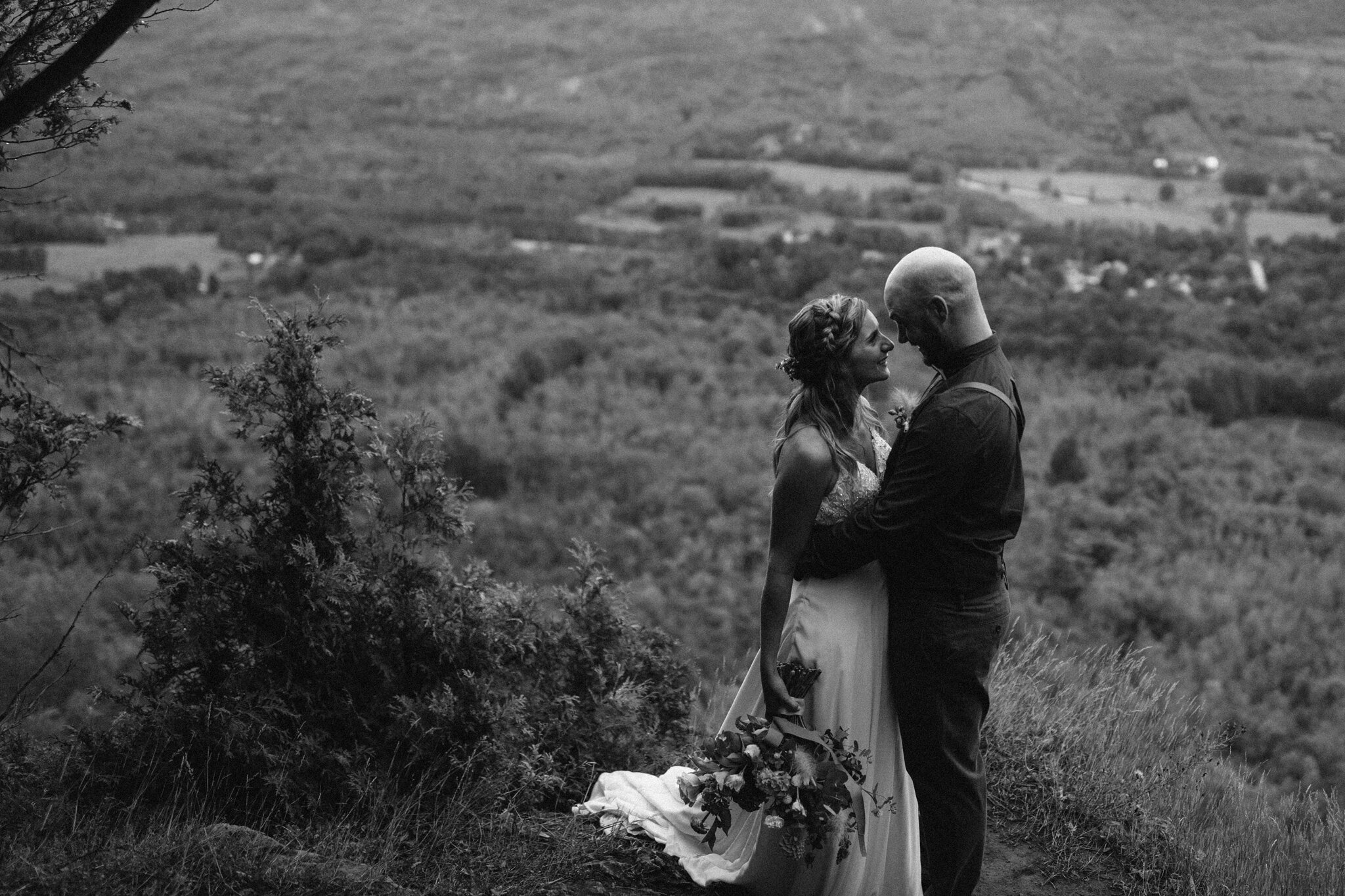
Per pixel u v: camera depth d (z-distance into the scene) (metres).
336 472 2.81
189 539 2.79
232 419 2.81
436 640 2.76
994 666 3.62
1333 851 3.07
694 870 2.57
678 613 30.03
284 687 2.68
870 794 2.31
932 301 2.33
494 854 2.53
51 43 2.62
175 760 2.58
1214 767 3.49
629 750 3.01
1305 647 26.31
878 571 2.45
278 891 2.25
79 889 2.15
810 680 2.31
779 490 2.32
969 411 2.25
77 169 153.88
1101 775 3.25
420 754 2.68
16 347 2.91
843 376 2.37
